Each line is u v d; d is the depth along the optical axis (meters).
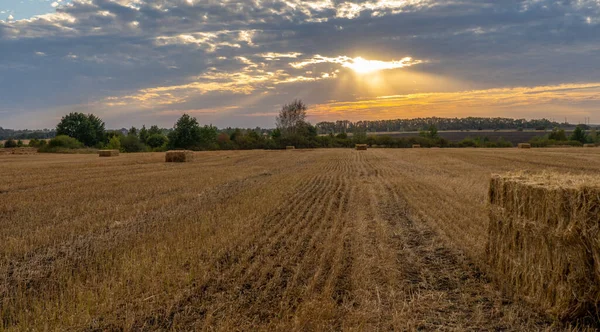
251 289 6.54
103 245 8.97
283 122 107.94
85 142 97.44
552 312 5.57
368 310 5.71
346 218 11.98
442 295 6.33
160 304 5.90
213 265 7.64
